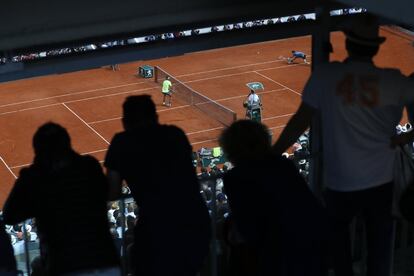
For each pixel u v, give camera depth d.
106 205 4.52
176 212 4.47
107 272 4.43
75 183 4.36
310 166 6.13
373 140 4.54
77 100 44.47
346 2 4.27
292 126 4.65
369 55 4.47
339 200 4.75
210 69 49.09
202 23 6.14
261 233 4.34
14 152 37.41
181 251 4.51
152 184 4.45
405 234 6.26
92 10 5.82
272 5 6.23
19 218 4.45
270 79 47.34
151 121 4.57
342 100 4.45
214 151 34.91
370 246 5.04
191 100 43.53
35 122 41.34
